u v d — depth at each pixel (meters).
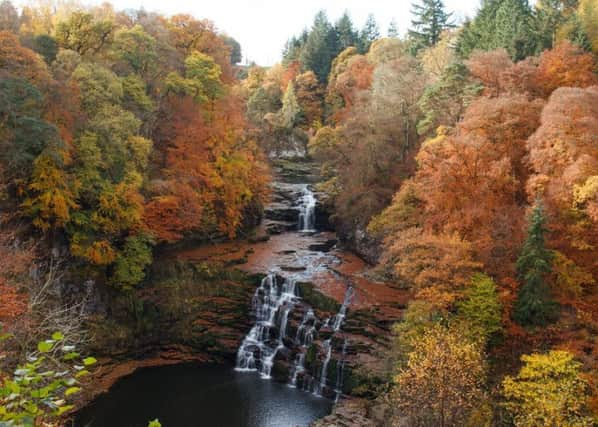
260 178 67.19
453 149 39.50
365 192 55.59
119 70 52.00
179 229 51.28
